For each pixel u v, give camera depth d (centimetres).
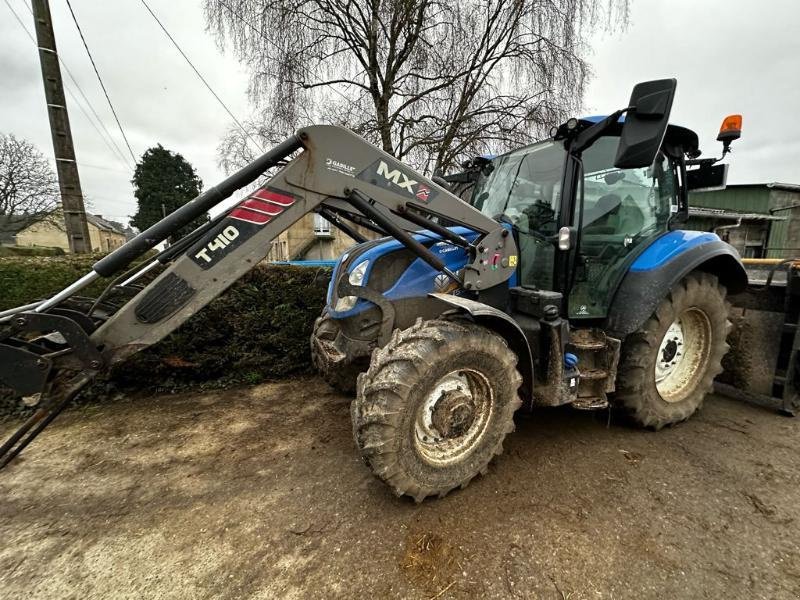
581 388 241
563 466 223
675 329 274
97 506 197
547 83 710
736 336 313
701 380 278
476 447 200
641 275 248
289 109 705
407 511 187
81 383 174
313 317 383
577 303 250
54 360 170
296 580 151
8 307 296
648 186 274
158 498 203
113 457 242
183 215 178
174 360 344
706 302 268
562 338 219
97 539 175
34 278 303
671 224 286
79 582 152
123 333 177
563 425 272
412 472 179
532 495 198
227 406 315
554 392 218
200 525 182
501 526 177
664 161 281
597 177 252
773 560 159
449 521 180
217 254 184
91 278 174
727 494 199
